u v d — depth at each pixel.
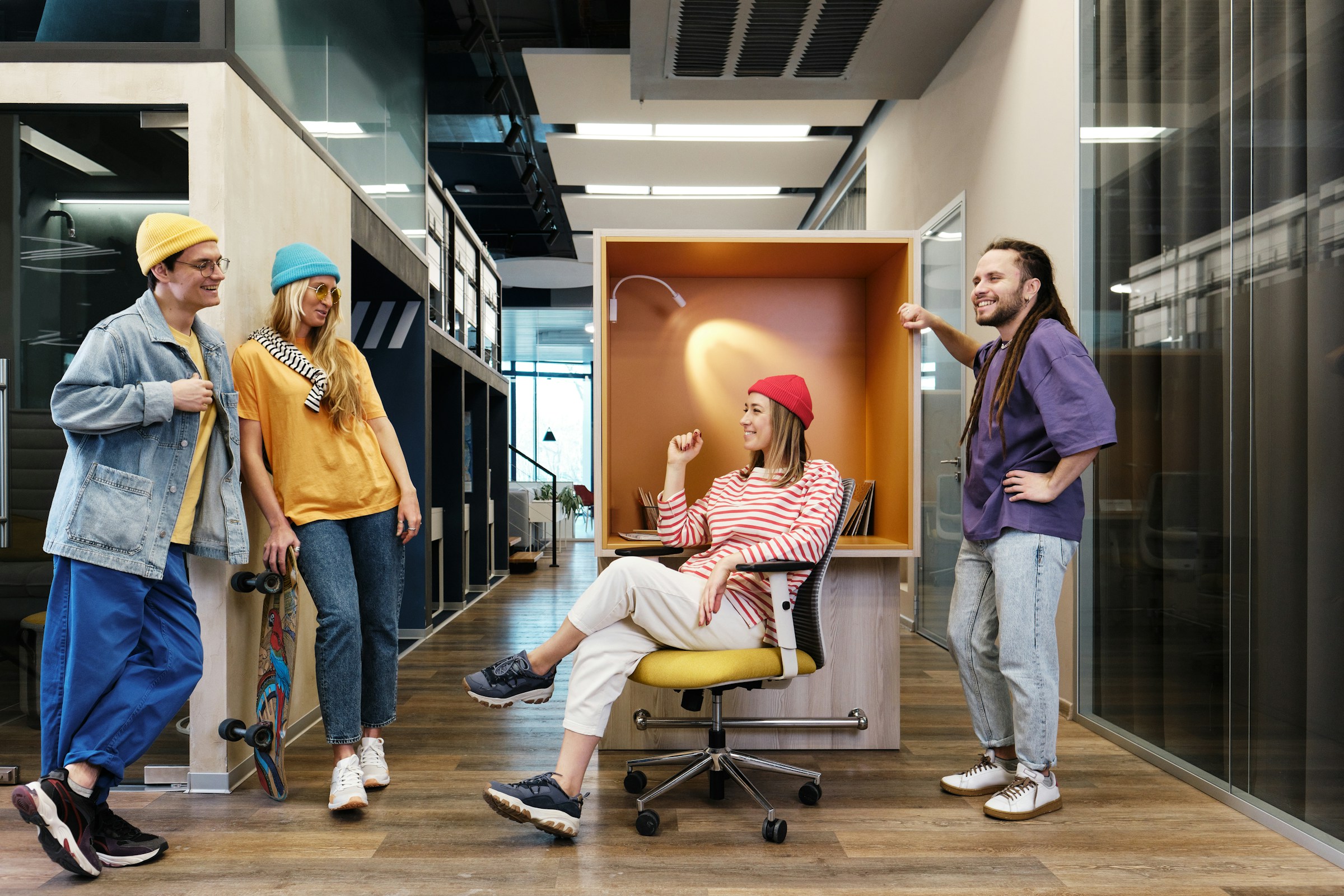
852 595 2.98
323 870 2.00
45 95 2.55
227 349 2.45
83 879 1.95
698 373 3.44
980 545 2.53
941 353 4.98
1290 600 2.22
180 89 2.55
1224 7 2.48
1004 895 1.89
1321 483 2.11
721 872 1.99
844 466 3.43
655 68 4.86
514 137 7.18
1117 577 3.06
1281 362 2.25
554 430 16.27
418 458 5.05
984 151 4.20
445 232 6.15
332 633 2.45
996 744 2.56
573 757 2.16
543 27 6.54
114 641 2.04
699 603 2.21
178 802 2.43
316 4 3.58
